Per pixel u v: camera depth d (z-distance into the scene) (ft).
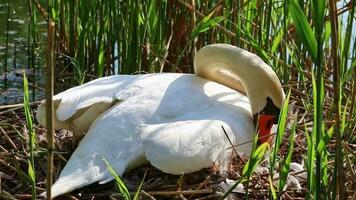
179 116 16.03
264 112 17.07
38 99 24.67
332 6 11.59
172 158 15.02
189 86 17.01
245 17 22.21
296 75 23.27
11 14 33.27
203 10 22.47
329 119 18.79
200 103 16.51
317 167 12.89
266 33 21.40
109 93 16.85
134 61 23.07
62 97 16.79
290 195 16.15
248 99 17.46
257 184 16.14
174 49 23.49
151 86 16.72
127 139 15.40
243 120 16.66
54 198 15.16
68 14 26.76
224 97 17.08
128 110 15.92
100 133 15.56
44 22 32.55
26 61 28.43
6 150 17.67
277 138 13.23
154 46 22.39
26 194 15.65
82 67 23.99
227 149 15.97
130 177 16.10
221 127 15.90
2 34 30.96
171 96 16.43
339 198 13.07
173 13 23.08
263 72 17.10
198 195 15.74
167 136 15.23
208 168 16.31
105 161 13.78
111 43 24.20
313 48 12.04
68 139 18.49
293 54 21.18
